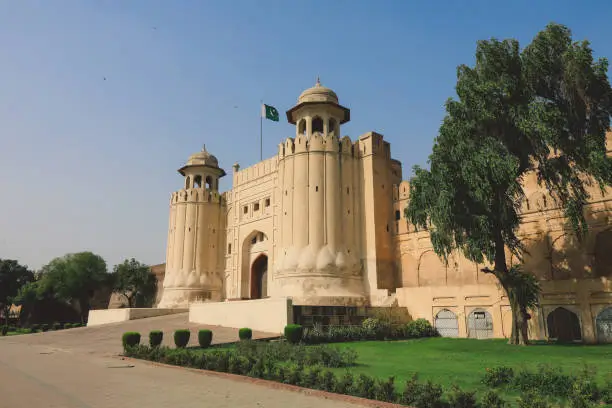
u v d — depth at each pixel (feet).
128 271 127.34
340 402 20.66
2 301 151.74
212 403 20.57
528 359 35.29
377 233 76.33
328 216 75.31
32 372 32.35
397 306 69.00
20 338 73.41
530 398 17.75
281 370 26.37
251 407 19.67
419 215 51.06
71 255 130.11
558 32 46.47
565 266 58.29
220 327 67.97
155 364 36.37
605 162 42.24
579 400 18.02
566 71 44.60
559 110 44.98
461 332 61.16
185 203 105.50
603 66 43.62
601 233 57.72
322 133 86.69
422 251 74.08
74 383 26.71
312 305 62.54
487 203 46.55
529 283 49.42
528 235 62.28
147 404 20.40
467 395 18.10
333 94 85.05
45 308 131.85
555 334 53.78
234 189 105.50
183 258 102.12
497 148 46.62
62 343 62.28
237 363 29.94
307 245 74.08
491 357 37.29
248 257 98.99
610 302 49.24
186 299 98.68
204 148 113.39
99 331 72.74
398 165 86.89
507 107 47.06
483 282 66.13
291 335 51.72
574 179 46.47
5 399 21.61
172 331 65.72
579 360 33.88
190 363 33.91
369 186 78.38
